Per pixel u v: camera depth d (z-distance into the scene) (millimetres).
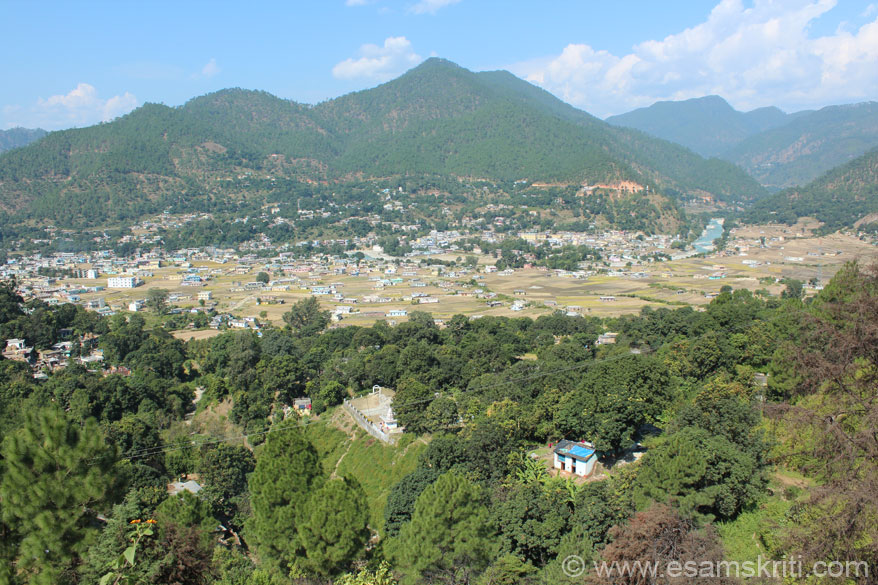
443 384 115812
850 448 41250
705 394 76938
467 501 47406
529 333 158500
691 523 48031
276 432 59344
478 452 70750
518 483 60594
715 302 144000
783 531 46156
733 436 61125
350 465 92250
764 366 102688
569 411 79562
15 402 111875
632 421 77312
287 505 53344
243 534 77688
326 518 48094
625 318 172000
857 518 36625
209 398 128500
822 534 37625
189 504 58688
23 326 164250
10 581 33344
